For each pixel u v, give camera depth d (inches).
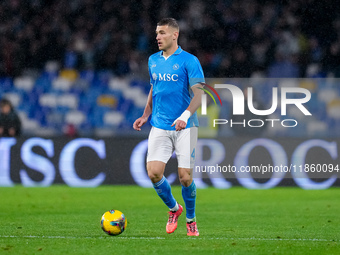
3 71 2273.6
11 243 753.0
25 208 1211.9
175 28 805.2
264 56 2336.4
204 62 2327.8
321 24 2380.7
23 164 1670.8
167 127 800.9
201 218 1078.4
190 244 748.0
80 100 2011.6
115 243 750.5
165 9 2393.0
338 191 1547.7
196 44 2356.1
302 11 2420.0
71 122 1975.9
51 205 1263.5
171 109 803.4
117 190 1550.2
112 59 2303.2
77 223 991.0
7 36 2330.2
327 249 727.7
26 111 2000.5
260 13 2410.2
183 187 808.3
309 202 1332.4
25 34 2341.3
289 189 1590.8
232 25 2375.7
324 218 1085.8
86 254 676.7
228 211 1182.3
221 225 984.3
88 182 1654.8
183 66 797.9
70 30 2356.1
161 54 822.5
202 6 2405.3
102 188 1595.7
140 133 1894.7
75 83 2049.7
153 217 1083.3
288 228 952.3
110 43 2329.0
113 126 1948.8
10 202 1309.1
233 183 1643.7
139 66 2266.2
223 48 2347.4
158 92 808.9
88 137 1669.5
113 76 2116.1
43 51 2320.4
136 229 912.9
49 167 1664.6
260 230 924.0
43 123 1975.9
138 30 2358.5
